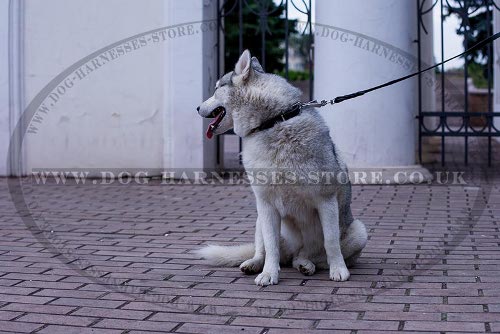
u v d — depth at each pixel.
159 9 10.38
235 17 20.72
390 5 9.47
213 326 4.12
